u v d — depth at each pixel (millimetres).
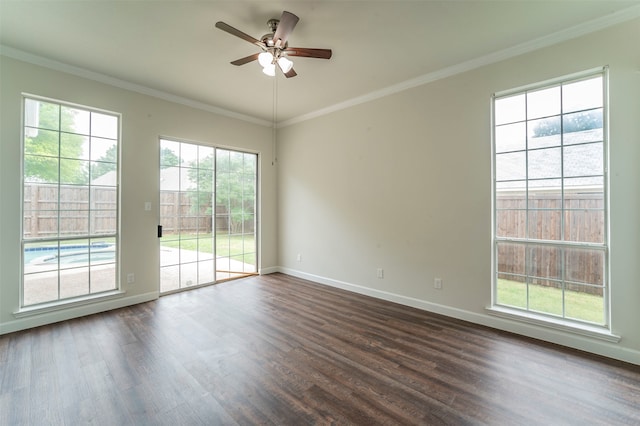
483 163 3010
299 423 1650
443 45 2758
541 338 2680
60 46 2785
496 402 1829
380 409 1767
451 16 2326
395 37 2621
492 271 2998
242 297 3920
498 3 2172
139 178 3693
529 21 2393
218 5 2197
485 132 2992
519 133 2891
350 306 3580
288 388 1969
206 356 2383
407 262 3611
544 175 2764
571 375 2117
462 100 3135
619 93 2336
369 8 2227
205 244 4488
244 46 2771
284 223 5270
